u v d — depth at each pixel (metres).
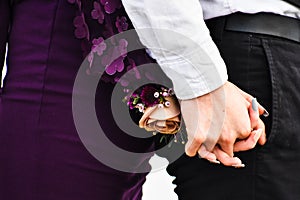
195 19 1.17
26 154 1.23
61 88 1.23
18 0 1.26
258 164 1.31
